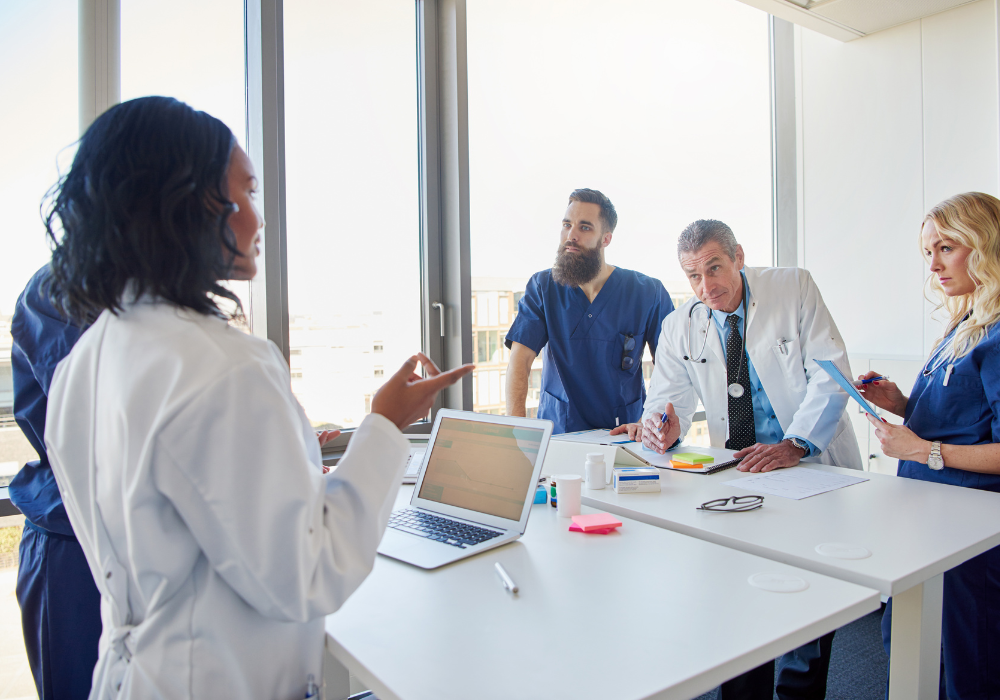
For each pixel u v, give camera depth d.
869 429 3.14
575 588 0.93
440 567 1.03
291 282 2.15
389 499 0.74
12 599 1.65
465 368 0.83
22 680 1.65
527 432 1.23
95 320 0.75
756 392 2.12
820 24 3.11
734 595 0.89
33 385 1.23
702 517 1.27
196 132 0.68
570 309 2.53
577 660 0.72
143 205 0.65
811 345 2.01
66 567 1.22
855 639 2.30
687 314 2.21
